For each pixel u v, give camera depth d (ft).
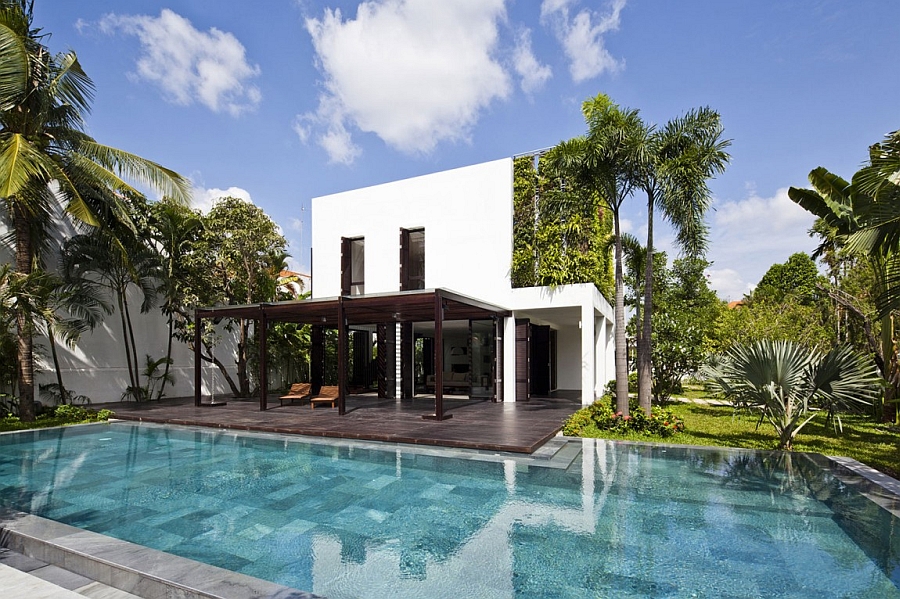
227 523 16.65
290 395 47.78
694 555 13.79
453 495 19.39
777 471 22.34
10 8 34.50
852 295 48.39
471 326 51.19
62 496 19.72
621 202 34.50
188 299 50.06
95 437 32.35
